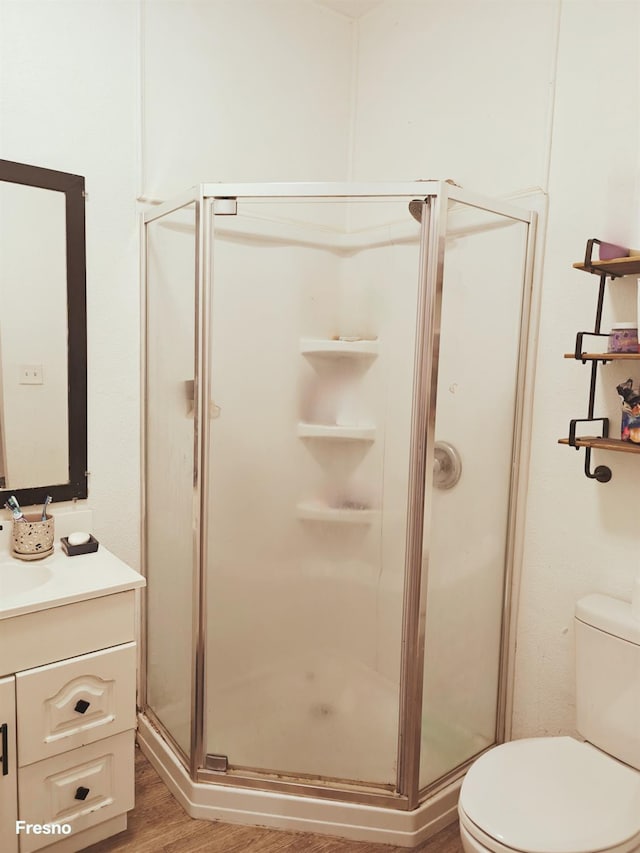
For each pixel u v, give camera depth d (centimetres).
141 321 194
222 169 209
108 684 150
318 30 229
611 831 120
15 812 139
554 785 134
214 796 166
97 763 152
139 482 200
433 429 155
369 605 181
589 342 165
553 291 173
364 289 172
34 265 172
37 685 138
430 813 163
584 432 167
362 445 179
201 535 168
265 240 174
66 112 175
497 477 180
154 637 199
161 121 193
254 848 158
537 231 174
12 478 175
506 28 183
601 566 166
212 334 169
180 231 171
